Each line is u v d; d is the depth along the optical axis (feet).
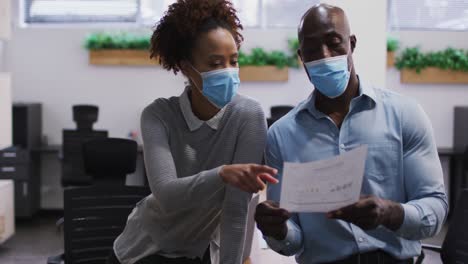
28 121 19.56
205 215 5.24
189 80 5.22
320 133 5.34
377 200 4.59
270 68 20.54
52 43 20.80
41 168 21.12
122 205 8.80
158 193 4.87
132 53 20.56
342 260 5.23
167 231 5.43
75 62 20.85
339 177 4.44
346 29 5.07
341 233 5.21
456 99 20.83
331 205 4.50
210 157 5.24
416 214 4.80
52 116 21.01
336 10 5.11
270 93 20.93
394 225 4.75
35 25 21.20
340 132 5.28
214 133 5.24
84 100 20.97
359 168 4.40
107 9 21.17
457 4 20.97
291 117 5.52
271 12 21.16
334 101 5.31
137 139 20.67
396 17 20.98
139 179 20.42
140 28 20.99
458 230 7.93
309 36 5.05
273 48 20.88
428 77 20.52
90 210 8.67
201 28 4.93
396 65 20.62
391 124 5.22
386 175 5.16
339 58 5.04
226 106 5.26
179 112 5.32
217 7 4.96
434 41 20.80
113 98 20.92
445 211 5.03
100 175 14.90
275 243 5.39
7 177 17.43
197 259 5.58
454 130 20.61
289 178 4.51
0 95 16.35
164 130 5.24
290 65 20.57
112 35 20.56
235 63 5.11
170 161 5.05
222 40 4.90
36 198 20.68
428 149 5.17
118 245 5.92
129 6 21.16
